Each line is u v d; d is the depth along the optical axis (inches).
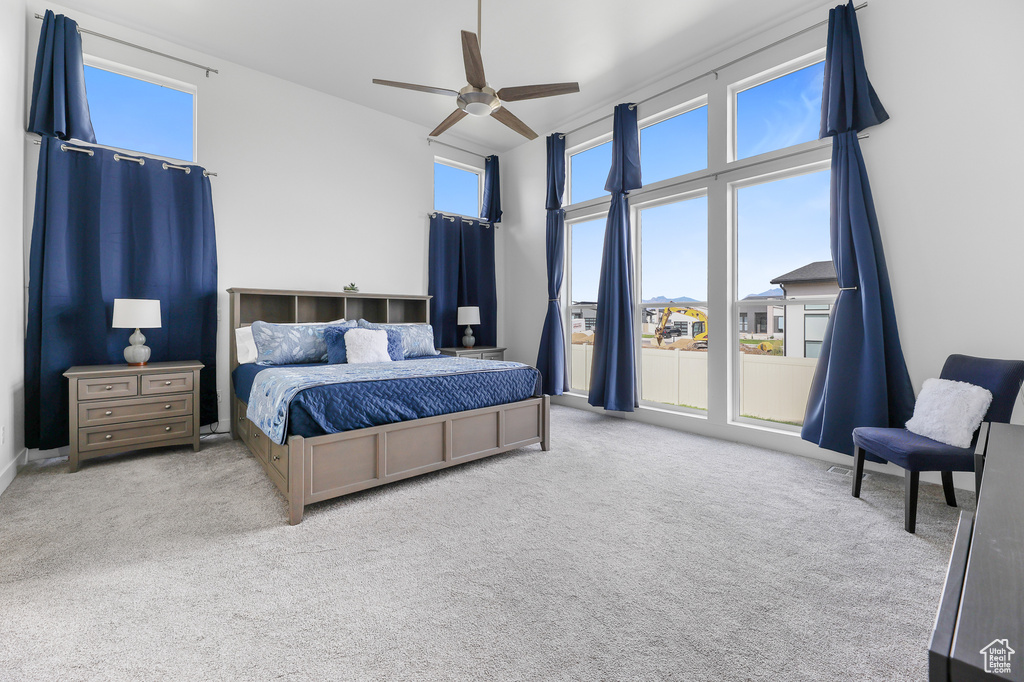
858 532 86.5
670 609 63.7
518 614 62.6
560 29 137.9
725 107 150.4
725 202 151.9
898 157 115.2
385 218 196.1
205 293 149.3
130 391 123.0
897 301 116.3
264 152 164.1
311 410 92.7
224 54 152.3
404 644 56.7
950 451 84.5
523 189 228.8
